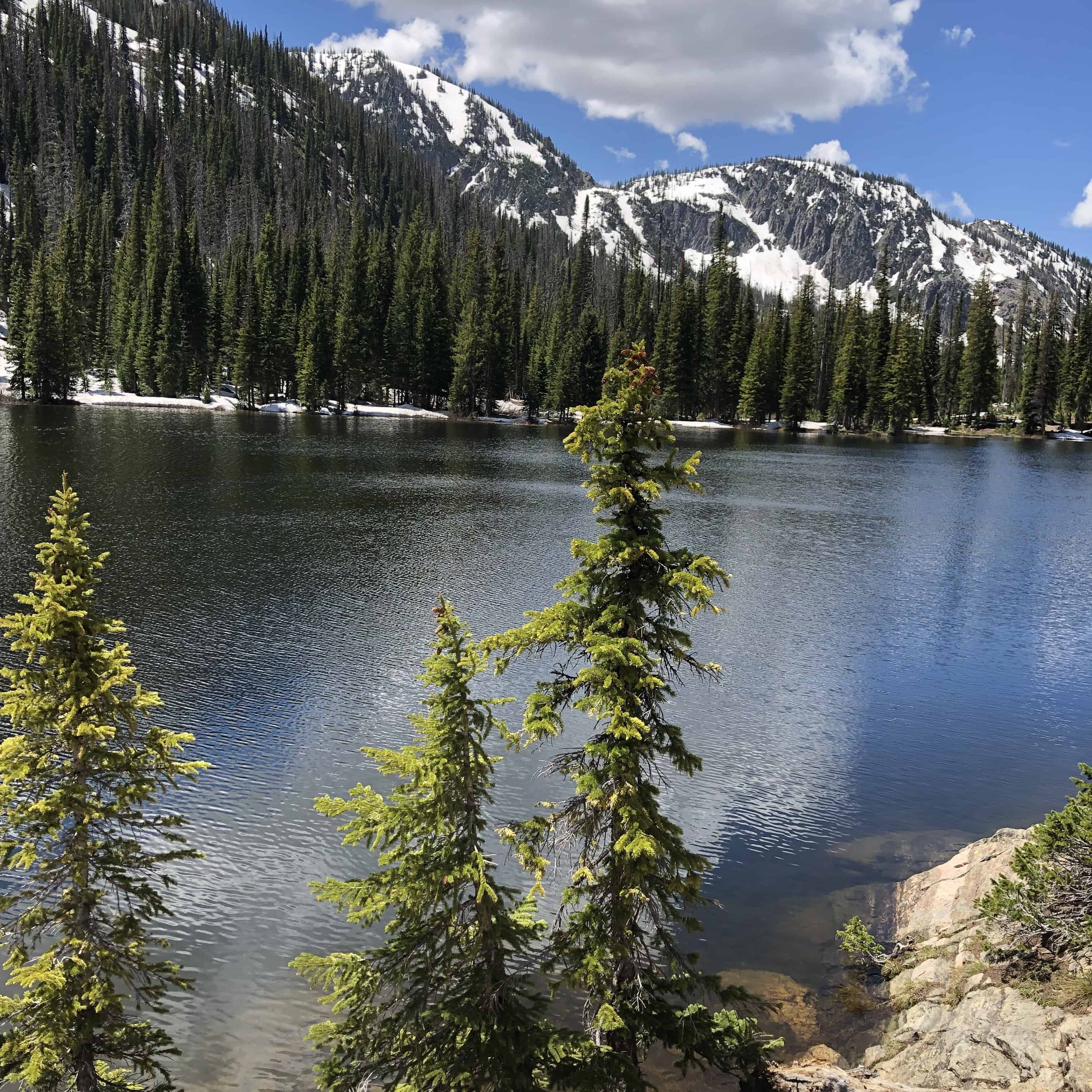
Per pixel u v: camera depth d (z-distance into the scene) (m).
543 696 8.13
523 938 8.20
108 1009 7.10
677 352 128.75
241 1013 10.17
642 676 7.80
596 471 8.05
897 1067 9.03
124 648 7.50
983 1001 9.37
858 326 130.88
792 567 36.62
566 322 136.88
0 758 6.95
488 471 64.44
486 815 15.09
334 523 41.09
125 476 50.66
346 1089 7.34
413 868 7.16
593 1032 7.79
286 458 64.75
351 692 20.39
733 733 19.42
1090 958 9.41
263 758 16.89
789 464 78.12
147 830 14.17
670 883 8.11
